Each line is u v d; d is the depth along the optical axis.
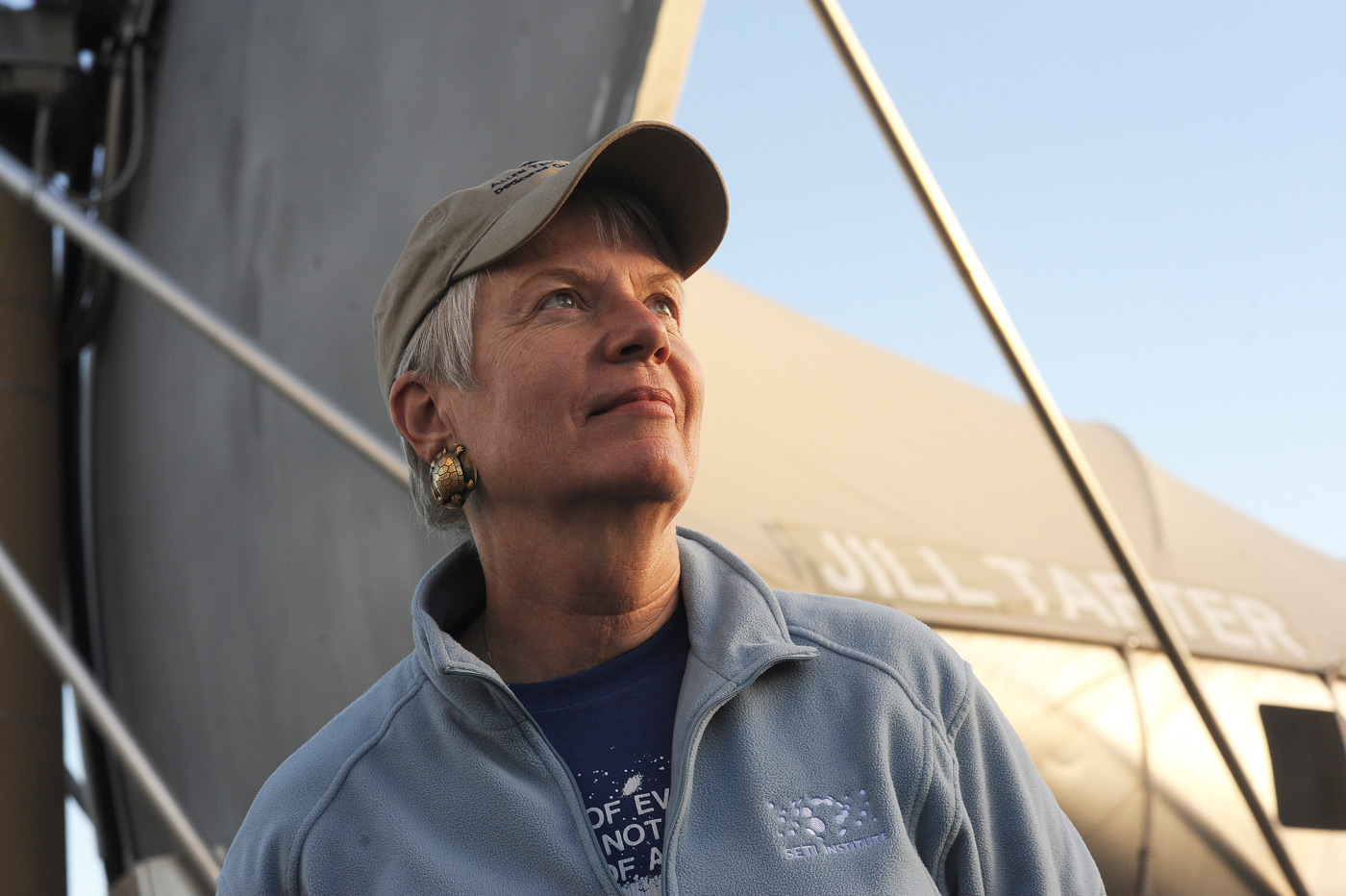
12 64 3.81
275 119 3.04
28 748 3.84
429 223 1.13
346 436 2.60
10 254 4.18
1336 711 2.81
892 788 0.94
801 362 2.74
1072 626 2.67
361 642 2.79
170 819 3.13
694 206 1.10
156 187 3.75
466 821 0.96
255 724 3.26
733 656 0.98
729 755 0.95
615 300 1.03
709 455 2.53
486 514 1.08
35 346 4.23
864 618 1.06
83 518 4.58
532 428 1.00
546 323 1.02
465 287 1.08
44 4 3.79
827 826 0.92
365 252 2.67
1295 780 2.74
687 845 0.91
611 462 0.96
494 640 1.10
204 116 3.43
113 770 4.61
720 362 2.65
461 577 1.16
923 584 2.54
